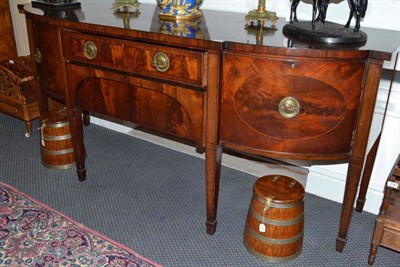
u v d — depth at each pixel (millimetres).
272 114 1356
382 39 1387
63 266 1522
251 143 1433
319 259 1590
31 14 1774
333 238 1710
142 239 1683
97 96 1715
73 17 1688
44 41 1786
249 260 1576
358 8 1357
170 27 1521
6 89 2502
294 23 1505
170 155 2400
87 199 1945
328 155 1390
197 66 1364
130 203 1925
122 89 1614
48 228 1729
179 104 1497
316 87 1285
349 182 1453
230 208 1906
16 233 1693
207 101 1415
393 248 1438
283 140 1387
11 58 2762
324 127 1341
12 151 2391
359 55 1221
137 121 1641
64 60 1720
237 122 1416
